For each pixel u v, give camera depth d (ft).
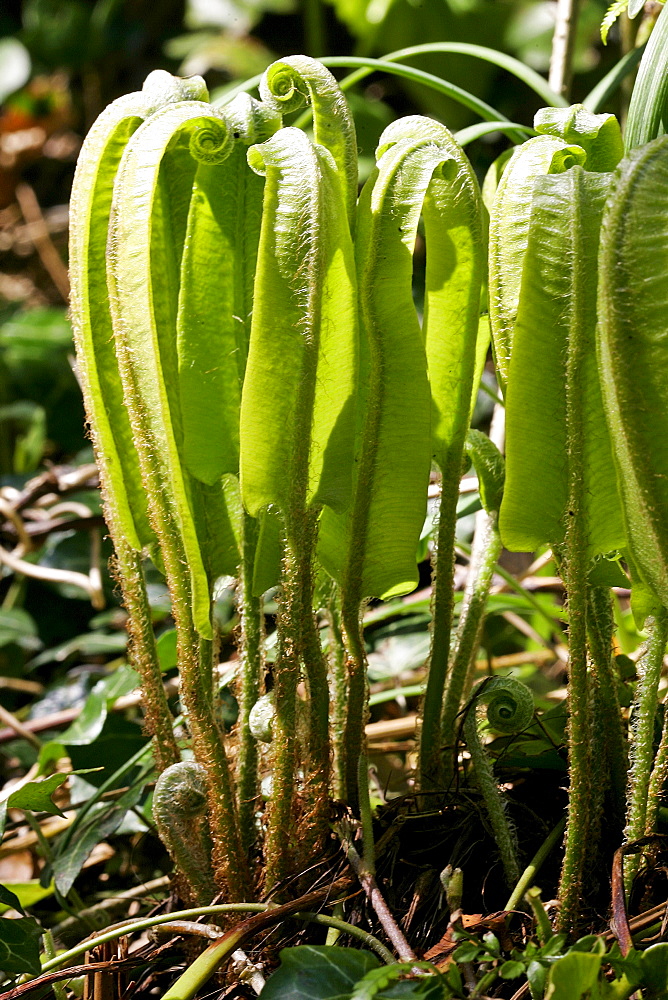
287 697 3.03
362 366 3.04
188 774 3.06
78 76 10.02
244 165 3.04
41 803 3.25
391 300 2.96
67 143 9.79
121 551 3.12
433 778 3.20
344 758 3.16
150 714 3.15
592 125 3.05
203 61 7.72
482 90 7.07
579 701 2.93
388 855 3.15
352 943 3.08
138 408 2.98
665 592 2.88
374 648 4.13
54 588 5.25
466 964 2.93
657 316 2.81
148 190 2.95
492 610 3.85
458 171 2.99
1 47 9.36
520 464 2.92
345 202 2.97
